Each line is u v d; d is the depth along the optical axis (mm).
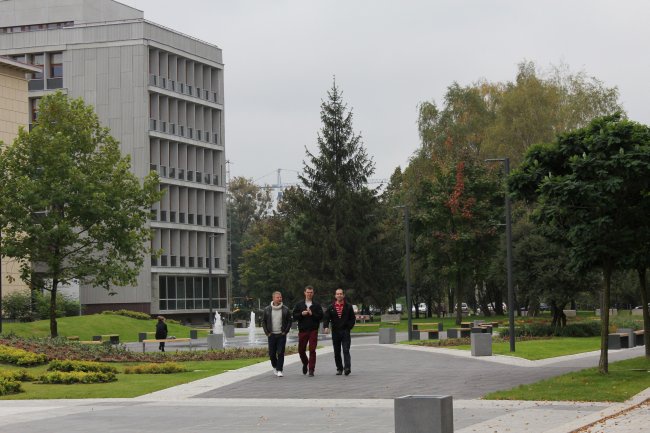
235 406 19234
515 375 24875
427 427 11555
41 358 29906
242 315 115875
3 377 24438
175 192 89688
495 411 16875
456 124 79562
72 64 86188
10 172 48594
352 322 25656
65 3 91125
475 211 74312
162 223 86875
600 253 23094
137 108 84875
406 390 21469
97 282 49312
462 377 24562
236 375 26719
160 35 87750
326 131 83812
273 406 18984
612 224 22594
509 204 36719
